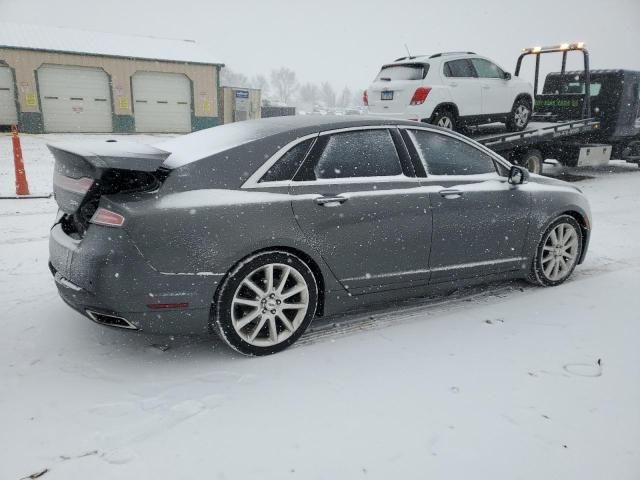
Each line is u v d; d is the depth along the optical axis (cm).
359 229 341
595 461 230
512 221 413
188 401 271
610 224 707
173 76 2673
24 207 746
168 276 285
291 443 239
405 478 217
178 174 294
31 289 427
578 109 1142
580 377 301
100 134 2505
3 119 2362
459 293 440
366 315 391
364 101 965
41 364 309
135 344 338
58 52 2381
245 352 317
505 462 228
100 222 281
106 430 247
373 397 278
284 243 313
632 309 404
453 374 303
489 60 968
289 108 3597
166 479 215
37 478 214
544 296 432
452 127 927
